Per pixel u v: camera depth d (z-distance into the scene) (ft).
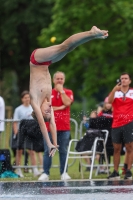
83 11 235.20
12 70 313.94
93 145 101.09
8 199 71.20
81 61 255.09
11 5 273.95
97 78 244.63
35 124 107.04
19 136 108.06
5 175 104.99
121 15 230.68
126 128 96.53
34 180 98.12
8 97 261.65
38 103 73.05
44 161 98.02
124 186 84.02
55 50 70.69
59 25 240.94
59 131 98.27
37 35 287.69
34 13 276.21
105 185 85.71
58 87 98.27
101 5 233.14
